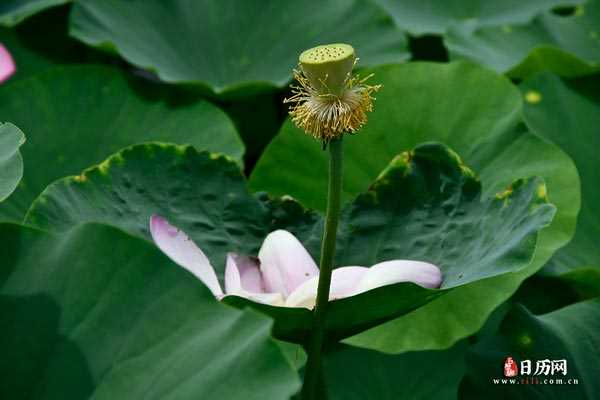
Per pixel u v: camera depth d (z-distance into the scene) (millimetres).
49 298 1741
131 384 1695
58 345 1724
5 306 1743
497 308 2156
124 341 1715
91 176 1918
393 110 2213
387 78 2227
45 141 2281
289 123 2217
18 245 1767
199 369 1684
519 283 2072
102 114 2320
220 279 1917
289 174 2217
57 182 1905
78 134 2301
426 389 2105
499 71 2516
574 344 1954
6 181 1803
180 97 2348
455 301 2078
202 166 1955
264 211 1956
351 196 2193
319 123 1751
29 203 2232
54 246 1764
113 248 1745
